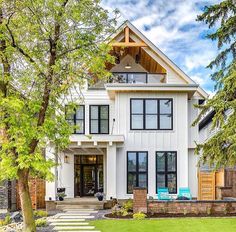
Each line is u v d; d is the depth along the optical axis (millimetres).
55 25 10844
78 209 20141
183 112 22219
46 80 11023
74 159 24000
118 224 14242
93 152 23625
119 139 20906
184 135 22141
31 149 10562
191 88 21812
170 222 14383
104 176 23438
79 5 10711
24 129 9992
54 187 20781
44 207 22141
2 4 10461
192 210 16656
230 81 13438
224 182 20391
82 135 20688
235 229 12930
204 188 21469
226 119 14516
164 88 21812
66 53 11062
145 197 16719
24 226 10961
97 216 17078
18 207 21078
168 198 20047
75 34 10883
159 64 23234
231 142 13523
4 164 10086
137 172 21891
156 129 22109
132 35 23234
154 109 22219
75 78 11523
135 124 22141
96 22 11078
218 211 16656
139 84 21719
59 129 11203
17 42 10664
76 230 13469
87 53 10875
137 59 24266
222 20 14852
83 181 24094
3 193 19406
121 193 21750
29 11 10594
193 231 12703
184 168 21953
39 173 11414
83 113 23188
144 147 22016
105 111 23266
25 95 11102
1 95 10219
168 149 22062
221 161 14156
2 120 10555
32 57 11141
